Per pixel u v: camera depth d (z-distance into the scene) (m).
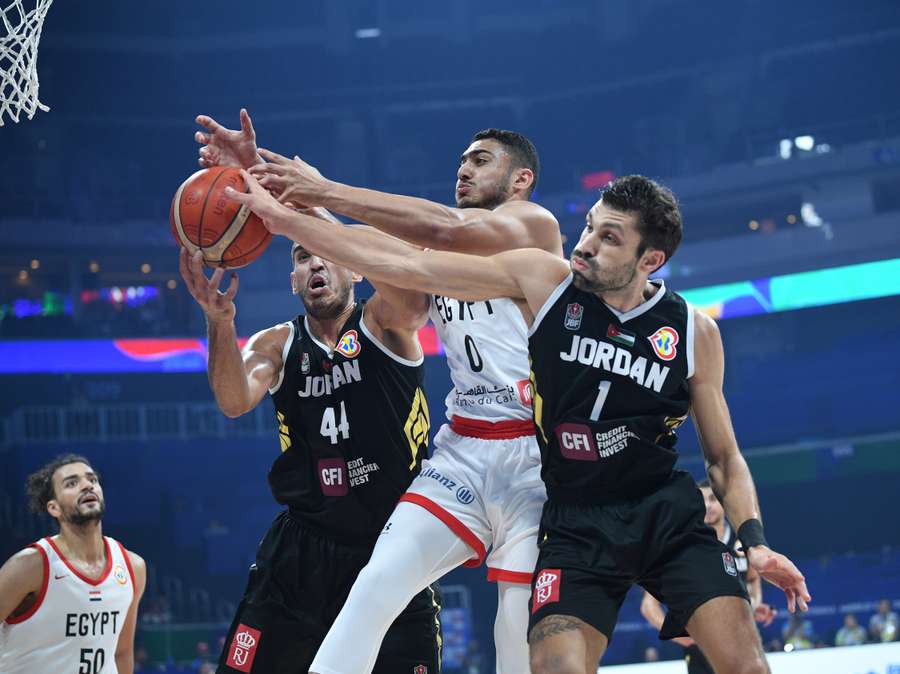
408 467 4.02
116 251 22.78
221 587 19.91
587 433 3.07
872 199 22.42
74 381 21.48
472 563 3.67
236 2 26.20
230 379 3.69
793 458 19.83
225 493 20.67
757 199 22.95
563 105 25.72
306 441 4.00
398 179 25.56
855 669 5.93
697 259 22.61
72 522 4.54
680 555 3.05
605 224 3.04
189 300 23.55
